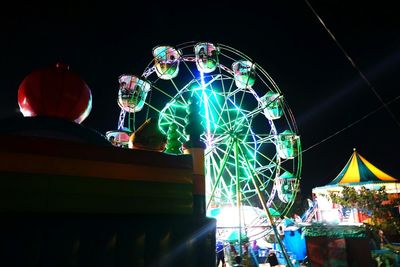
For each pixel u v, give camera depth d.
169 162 6.92
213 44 15.84
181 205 6.81
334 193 18.48
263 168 15.96
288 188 15.07
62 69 7.34
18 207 5.27
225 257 13.84
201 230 6.78
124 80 14.43
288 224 16.61
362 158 23.58
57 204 5.57
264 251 17.41
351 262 7.62
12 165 5.39
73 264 5.39
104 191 6.05
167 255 6.25
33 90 6.95
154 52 16.22
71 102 7.07
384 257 9.53
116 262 5.78
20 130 6.48
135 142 7.62
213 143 14.58
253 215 14.84
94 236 5.69
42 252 5.23
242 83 15.77
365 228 8.40
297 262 14.71
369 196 16.47
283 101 15.98
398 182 20.92
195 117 8.28
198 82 15.90
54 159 5.77
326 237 7.99
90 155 6.13
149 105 15.84
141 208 6.33
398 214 17.14
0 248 4.97
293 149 15.49
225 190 15.77
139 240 6.05
